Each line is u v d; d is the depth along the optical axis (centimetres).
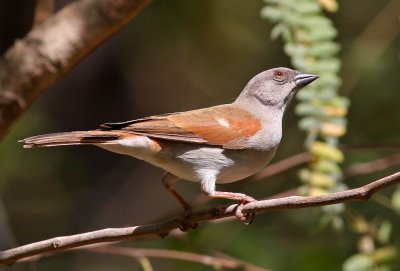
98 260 1482
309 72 1019
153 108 1698
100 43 962
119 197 1645
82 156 1627
